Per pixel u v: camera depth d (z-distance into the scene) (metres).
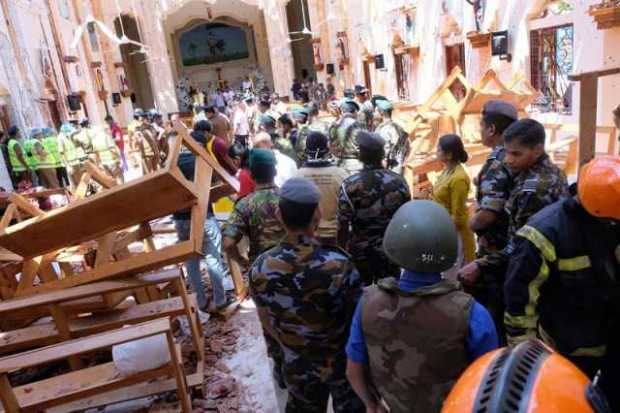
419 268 1.49
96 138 10.40
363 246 3.11
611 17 6.28
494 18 10.05
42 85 13.84
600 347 1.79
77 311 3.60
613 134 5.25
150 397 3.27
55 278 4.11
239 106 13.81
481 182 2.70
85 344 2.66
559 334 1.81
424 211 1.51
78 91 17.20
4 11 11.89
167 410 3.07
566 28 8.13
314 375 2.09
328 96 20.36
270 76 34.38
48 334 3.41
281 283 1.97
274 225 3.15
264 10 24.70
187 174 4.62
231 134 12.97
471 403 0.80
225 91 31.42
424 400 1.56
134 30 29.70
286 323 2.02
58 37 16.02
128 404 3.22
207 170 3.63
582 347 1.78
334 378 2.09
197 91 31.86
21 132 11.67
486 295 2.59
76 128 10.52
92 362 3.90
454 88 8.64
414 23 14.55
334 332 2.02
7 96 11.36
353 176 3.09
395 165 5.75
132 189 3.05
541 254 1.73
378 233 3.08
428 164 5.89
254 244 3.23
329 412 2.88
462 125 6.71
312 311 1.97
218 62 36.56
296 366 2.10
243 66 36.72
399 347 1.55
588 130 3.26
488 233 2.69
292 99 24.58
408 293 1.52
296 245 2.00
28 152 10.10
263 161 3.17
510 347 0.94
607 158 1.51
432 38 13.35
